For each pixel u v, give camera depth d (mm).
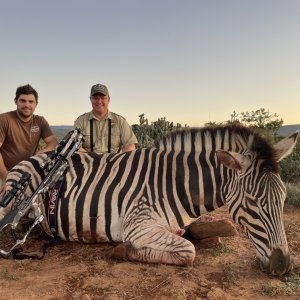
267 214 3137
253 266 3533
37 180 4078
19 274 3377
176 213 3686
